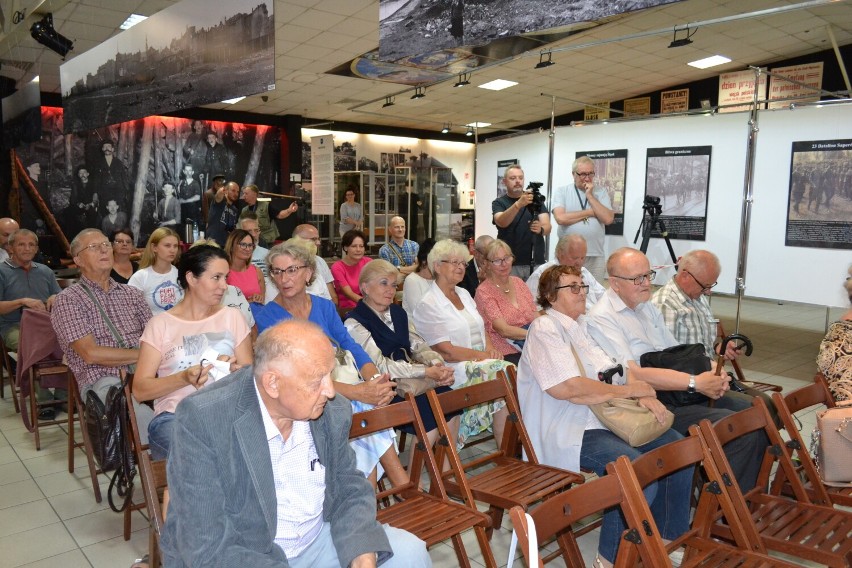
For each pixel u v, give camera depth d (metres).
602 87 11.47
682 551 2.55
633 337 3.09
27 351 3.89
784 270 5.57
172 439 1.56
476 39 2.69
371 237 11.72
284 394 1.54
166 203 11.45
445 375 2.95
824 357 2.85
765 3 7.35
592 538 2.90
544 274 2.85
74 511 3.18
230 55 3.67
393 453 2.67
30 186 10.05
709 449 2.24
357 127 14.05
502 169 7.28
